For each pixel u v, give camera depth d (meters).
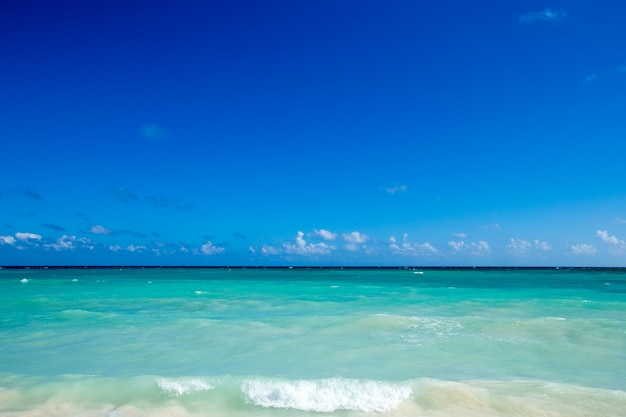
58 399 9.23
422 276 78.00
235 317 20.27
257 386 9.59
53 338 15.33
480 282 53.06
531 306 24.53
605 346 14.09
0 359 12.48
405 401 9.02
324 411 8.68
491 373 11.13
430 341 14.73
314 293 34.47
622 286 43.44
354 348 13.77
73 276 67.75
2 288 38.09
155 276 70.12
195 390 9.60
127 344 14.37
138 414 8.50
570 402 8.96
